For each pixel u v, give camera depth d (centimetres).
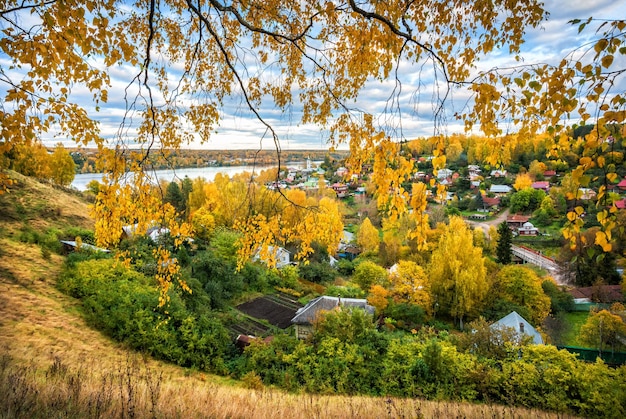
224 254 2880
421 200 324
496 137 355
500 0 366
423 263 3781
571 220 298
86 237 2684
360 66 473
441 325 2619
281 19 511
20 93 347
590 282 3412
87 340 1324
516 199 6700
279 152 457
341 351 1387
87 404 425
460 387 1205
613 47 248
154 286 1819
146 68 379
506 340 1480
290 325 2133
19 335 1137
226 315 2089
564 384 1174
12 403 381
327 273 3566
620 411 1059
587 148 272
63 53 321
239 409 507
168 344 1459
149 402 486
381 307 2538
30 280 1647
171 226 536
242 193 3912
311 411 579
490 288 2864
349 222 6719
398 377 1283
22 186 3134
